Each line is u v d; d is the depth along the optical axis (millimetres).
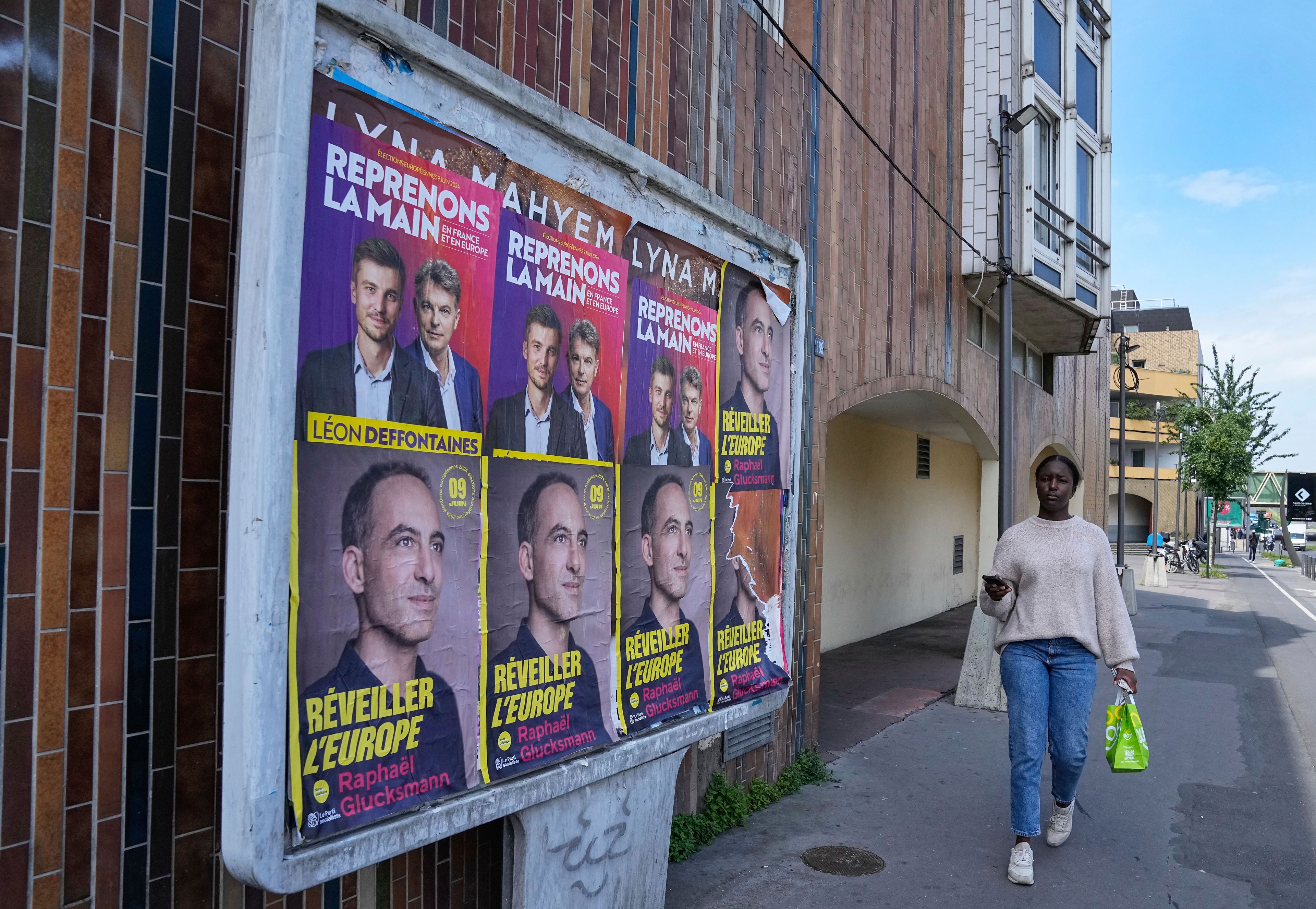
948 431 14312
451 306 2514
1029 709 4254
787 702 5598
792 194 5648
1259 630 14570
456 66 2459
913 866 4406
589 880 3033
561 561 2953
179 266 2277
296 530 2070
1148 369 55594
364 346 2246
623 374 3264
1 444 1962
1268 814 5281
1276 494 65625
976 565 18312
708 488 3783
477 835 3203
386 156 2295
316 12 2078
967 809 5262
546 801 2803
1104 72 13195
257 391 1945
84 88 2096
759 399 4180
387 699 2303
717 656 3828
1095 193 13078
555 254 2924
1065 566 4262
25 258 1999
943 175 8812
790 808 5203
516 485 2770
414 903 2941
